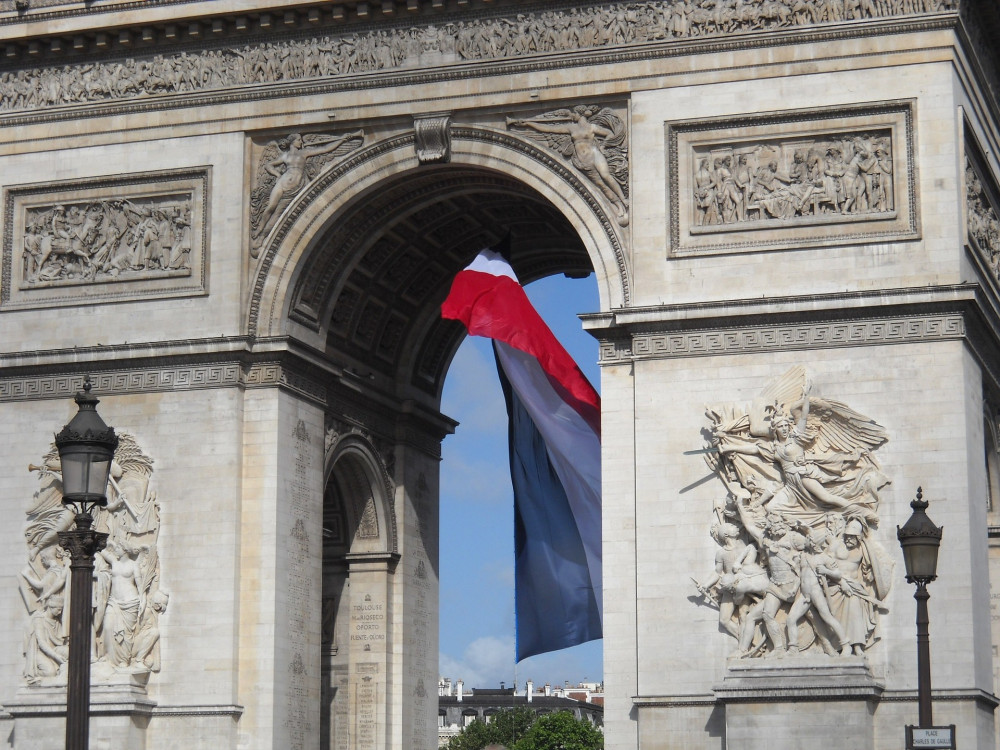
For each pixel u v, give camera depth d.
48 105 97.44
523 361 94.69
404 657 103.81
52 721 89.31
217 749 87.69
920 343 82.50
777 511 82.06
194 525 90.50
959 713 78.81
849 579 80.56
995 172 96.31
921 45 84.94
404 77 91.94
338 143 93.19
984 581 83.38
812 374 83.56
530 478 99.69
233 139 94.06
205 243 93.44
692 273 86.19
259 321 92.56
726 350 84.94
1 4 97.38
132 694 88.19
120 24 95.25
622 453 86.12
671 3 88.56
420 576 107.12
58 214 96.44
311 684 92.56
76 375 94.06
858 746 78.00
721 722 81.69
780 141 86.44
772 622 81.00
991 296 90.81
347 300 100.06
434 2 91.56
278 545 90.38
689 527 83.81
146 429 92.31
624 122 89.00
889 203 84.38
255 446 91.38
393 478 105.81
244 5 93.50
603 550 85.44
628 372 86.88
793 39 86.62
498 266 95.25
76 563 52.72
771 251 85.38
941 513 80.81
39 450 94.00
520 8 90.81
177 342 92.12
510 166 90.38
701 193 86.88
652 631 83.44
